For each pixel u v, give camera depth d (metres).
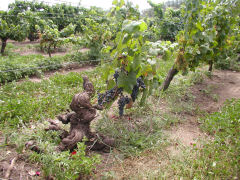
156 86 4.80
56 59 10.01
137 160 3.50
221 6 6.45
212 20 5.93
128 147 3.76
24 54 13.44
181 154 3.55
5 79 7.34
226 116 4.59
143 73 4.08
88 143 3.60
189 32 5.19
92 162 3.03
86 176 3.07
